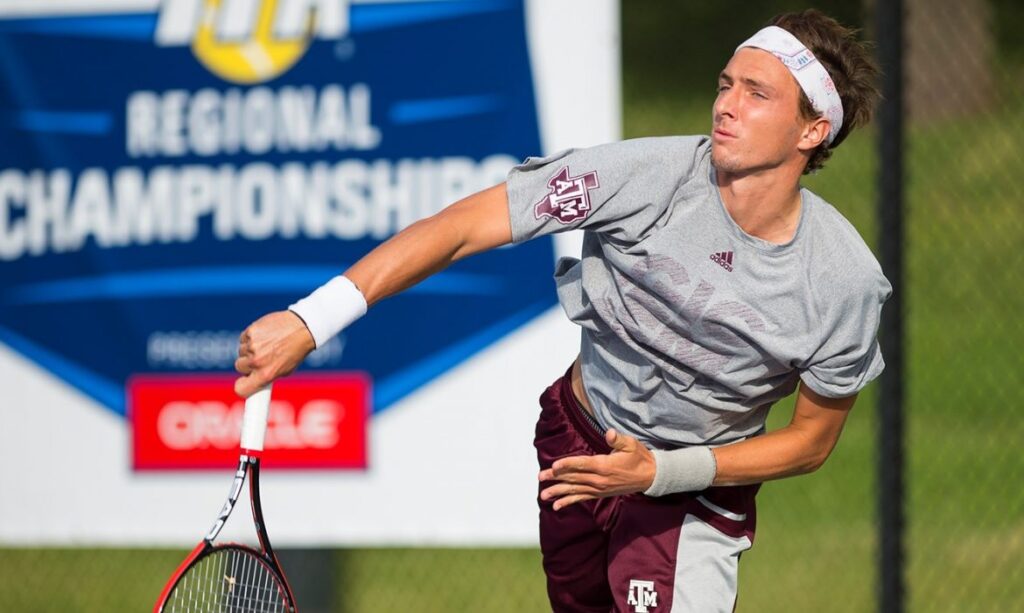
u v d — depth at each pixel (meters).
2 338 19.45
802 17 10.31
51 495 19.39
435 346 18.44
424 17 18.33
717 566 11.38
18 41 19.31
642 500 11.46
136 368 19.20
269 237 18.80
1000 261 36.78
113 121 19.14
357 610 23.48
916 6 42.62
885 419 17.38
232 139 18.86
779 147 9.93
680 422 10.98
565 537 12.10
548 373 18.27
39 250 19.38
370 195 18.53
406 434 18.50
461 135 18.31
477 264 18.31
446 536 18.44
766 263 10.14
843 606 22.47
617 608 11.61
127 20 19.06
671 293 10.23
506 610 23.52
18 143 19.36
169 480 19.17
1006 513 25.77
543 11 18.06
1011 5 51.38
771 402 11.09
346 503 18.61
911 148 41.97
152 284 19.12
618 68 18.02
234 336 18.97
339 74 18.55
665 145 10.35
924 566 23.64
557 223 10.32
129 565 26.59
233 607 11.48
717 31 48.34
